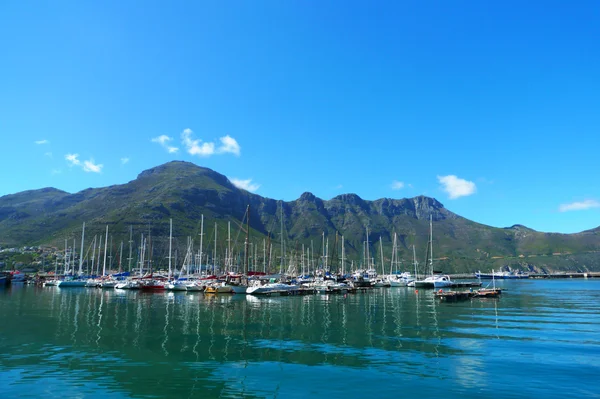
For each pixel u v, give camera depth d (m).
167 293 100.44
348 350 32.28
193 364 27.98
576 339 36.84
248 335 38.84
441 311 59.97
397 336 38.38
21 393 22.12
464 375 25.47
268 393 22.31
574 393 22.31
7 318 50.50
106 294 97.06
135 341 35.66
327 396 21.83
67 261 186.62
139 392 22.39
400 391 22.62
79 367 27.11
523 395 22.03
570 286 157.38
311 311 59.66
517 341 35.91
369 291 113.38
